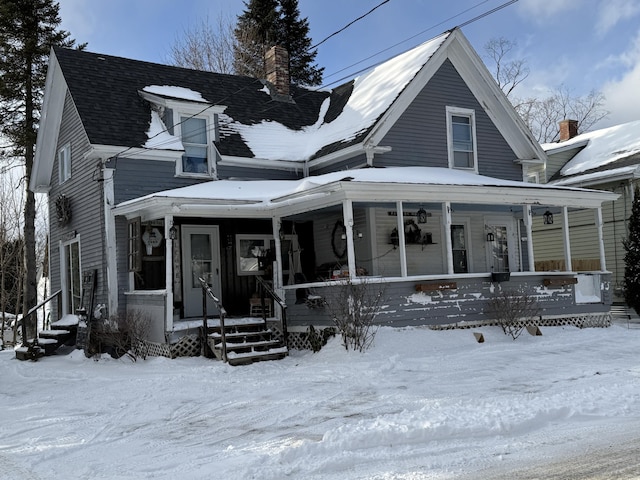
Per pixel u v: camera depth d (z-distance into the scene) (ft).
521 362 35.04
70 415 27.40
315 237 56.18
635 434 20.06
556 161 80.69
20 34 77.51
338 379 32.04
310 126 62.90
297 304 44.11
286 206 44.11
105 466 19.43
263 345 40.63
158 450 21.12
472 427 20.67
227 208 43.14
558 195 49.01
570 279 49.19
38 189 63.41
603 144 80.48
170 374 35.99
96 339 45.91
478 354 37.70
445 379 30.91
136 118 51.67
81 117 48.85
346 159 53.31
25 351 48.49
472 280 44.96
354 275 39.29
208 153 53.21
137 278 47.62
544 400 24.53
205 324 41.39
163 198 40.68
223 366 37.40
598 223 52.21
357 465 17.89
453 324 43.62
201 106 52.75
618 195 52.80
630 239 61.98
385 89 56.59
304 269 55.67
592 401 24.32
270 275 52.95
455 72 57.57
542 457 17.98
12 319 86.79
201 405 28.04
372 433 19.94
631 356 36.63
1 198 85.25
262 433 22.59
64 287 58.08
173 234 41.91
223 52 120.67
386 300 40.96
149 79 57.57
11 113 78.02
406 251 53.06
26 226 76.74
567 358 36.14
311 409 25.88
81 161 53.06
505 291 46.01
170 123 51.62
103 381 35.60
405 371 33.35
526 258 63.41
